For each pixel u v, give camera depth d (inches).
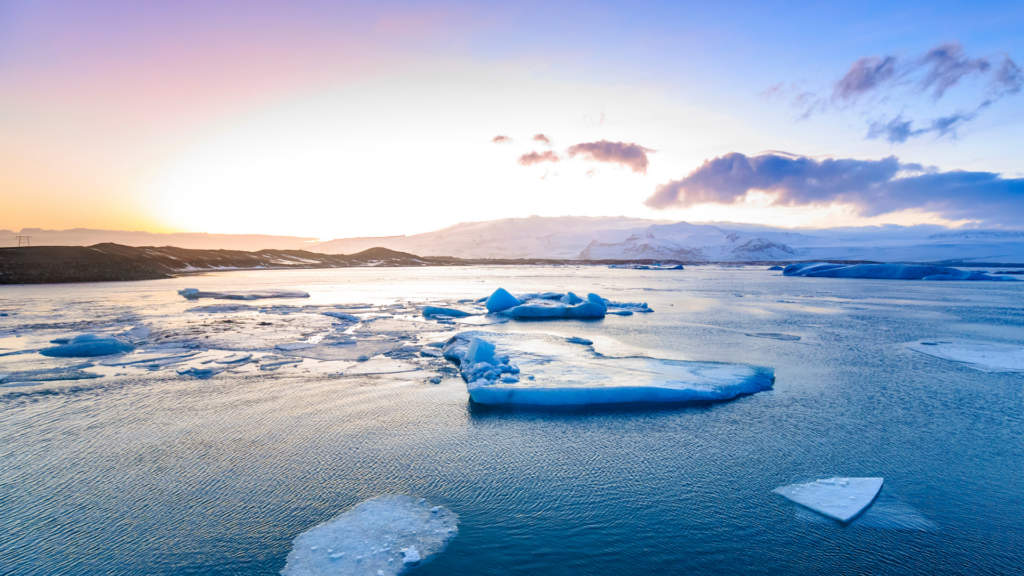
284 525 295.0
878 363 701.9
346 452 393.7
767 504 323.3
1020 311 1338.6
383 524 295.1
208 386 561.9
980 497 333.1
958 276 2874.0
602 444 415.2
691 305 1493.6
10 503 314.5
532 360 644.7
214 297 1627.7
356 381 585.0
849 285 2527.1
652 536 287.4
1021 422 467.5
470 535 285.6
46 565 257.1
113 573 251.8
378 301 1574.8
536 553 270.2
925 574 256.5
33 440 409.1
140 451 390.6
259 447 400.8
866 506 318.7
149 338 852.0
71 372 614.5
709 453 399.9
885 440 426.0
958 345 829.8
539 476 359.3
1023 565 263.0
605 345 812.6
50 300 1485.0
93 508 310.0
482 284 2583.7
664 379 552.7
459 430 440.1
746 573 256.5
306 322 1061.1
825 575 255.4
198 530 288.5
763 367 628.4
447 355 712.4
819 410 498.9
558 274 4116.6
